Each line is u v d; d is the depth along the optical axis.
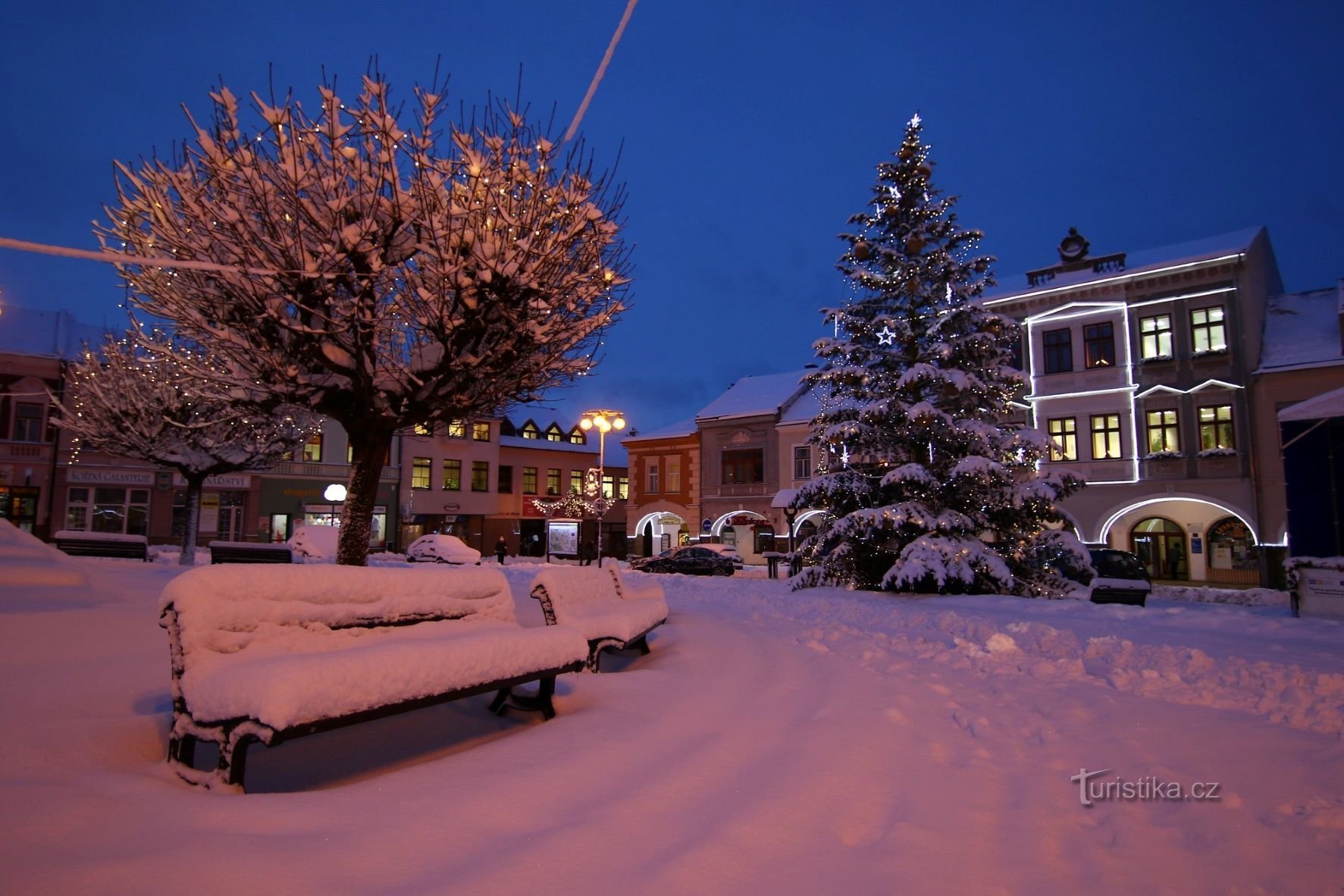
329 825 3.04
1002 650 8.34
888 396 18.94
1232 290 29.06
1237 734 5.22
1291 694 6.17
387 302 10.22
